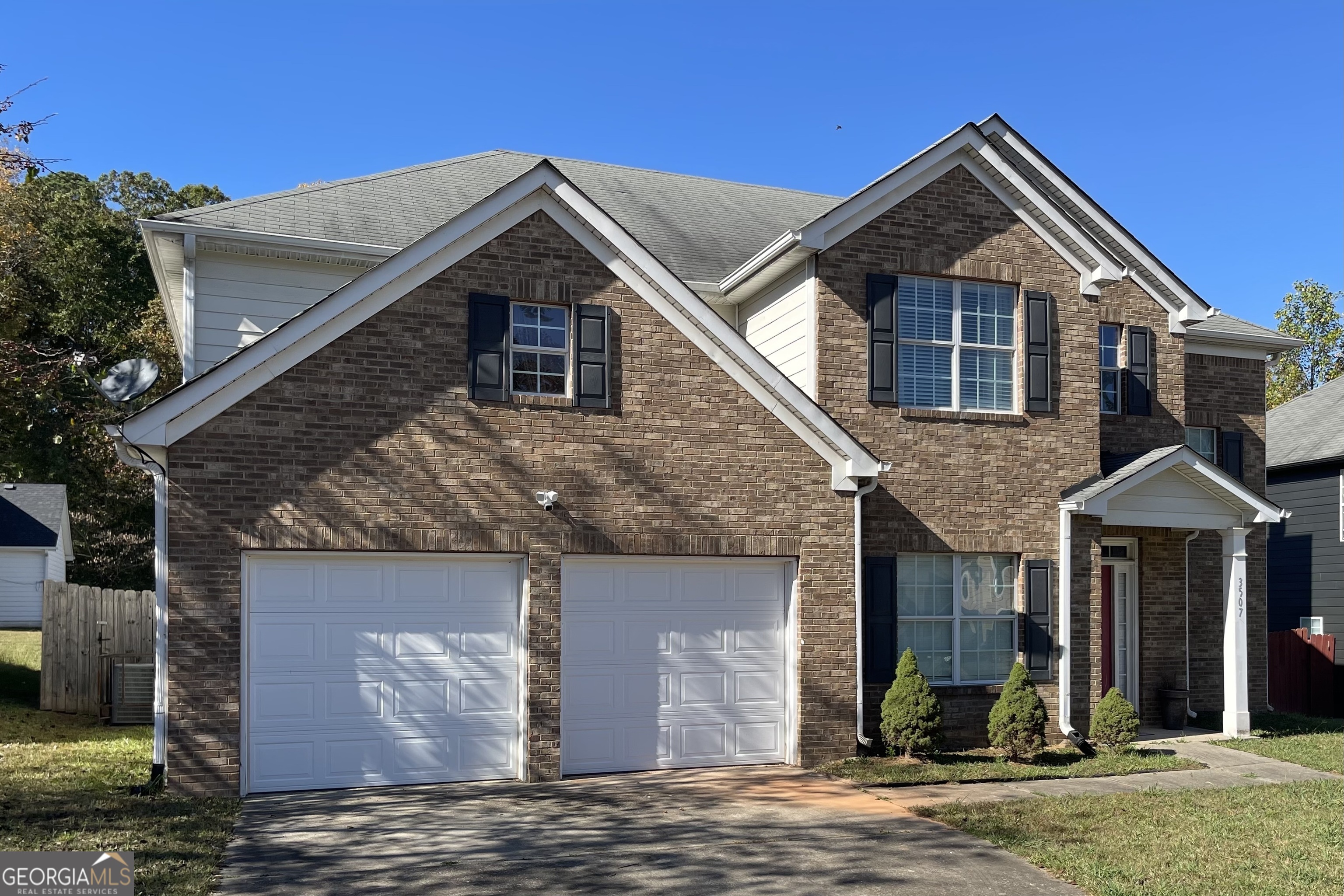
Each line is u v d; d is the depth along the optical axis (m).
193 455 10.98
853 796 11.69
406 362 11.84
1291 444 24.34
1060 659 15.02
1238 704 16.03
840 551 13.70
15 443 31.45
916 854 9.48
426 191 17.52
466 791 11.53
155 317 32.38
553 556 12.32
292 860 8.91
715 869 8.95
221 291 14.72
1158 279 17.30
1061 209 15.45
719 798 11.50
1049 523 15.28
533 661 12.12
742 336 14.98
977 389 15.38
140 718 16.62
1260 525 19.61
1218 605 18.53
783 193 22.17
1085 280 15.83
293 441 11.34
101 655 17.12
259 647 11.28
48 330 32.81
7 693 18.36
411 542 11.71
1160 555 17.56
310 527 11.34
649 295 12.96
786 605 13.63
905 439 14.72
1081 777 13.08
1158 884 8.60
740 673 13.34
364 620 11.70
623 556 12.73
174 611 10.84
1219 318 20.06
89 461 36.72
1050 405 15.45
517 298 12.40
